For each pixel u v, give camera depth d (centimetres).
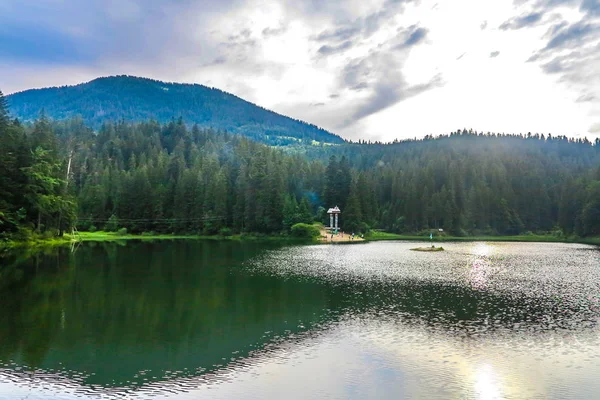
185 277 4512
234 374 1906
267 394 1712
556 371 1958
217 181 14488
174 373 1912
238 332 2517
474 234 16312
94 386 1783
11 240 7412
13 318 2770
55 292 3606
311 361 2059
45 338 2372
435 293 3716
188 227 14362
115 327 2588
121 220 14162
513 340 2394
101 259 6141
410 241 12769
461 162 19788
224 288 3872
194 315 2886
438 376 1894
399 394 1717
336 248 9225
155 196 14538
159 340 2358
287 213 13538
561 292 3781
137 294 3556
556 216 17338
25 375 1886
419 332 2531
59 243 8681
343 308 3128
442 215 16300
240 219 13950
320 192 16775
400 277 4631
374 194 16962
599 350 2234
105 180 15275
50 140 10012
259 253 7656
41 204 7950
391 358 2105
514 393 1733
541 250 9094
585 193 14500
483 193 16812
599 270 5350
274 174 13850
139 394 1712
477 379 1864
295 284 4125
